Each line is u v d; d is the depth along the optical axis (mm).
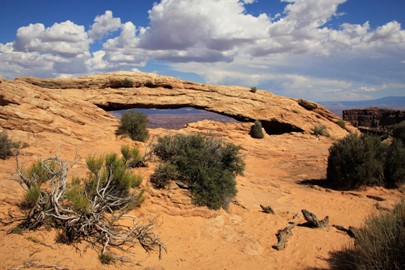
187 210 8609
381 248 5211
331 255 7449
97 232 6543
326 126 42594
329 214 10984
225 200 9484
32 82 35500
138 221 7719
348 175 14906
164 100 39281
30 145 14094
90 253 5949
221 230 8359
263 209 10453
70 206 6473
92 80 37344
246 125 36844
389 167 14875
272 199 12195
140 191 8148
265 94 44375
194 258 6941
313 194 13836
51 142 15625
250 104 41906
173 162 9734
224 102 41312
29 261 5188
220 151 10758
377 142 16000
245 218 9555
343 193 14078
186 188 9188
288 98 45531
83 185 7688
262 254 7508
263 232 8742
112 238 6336
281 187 14750
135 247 6629
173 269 6285
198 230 8117
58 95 23562
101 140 19234
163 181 9086
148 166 10336
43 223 6387
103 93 37469
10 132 15125
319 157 24688
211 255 7172
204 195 8969
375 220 6047
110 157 7824
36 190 6094
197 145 10438
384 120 78750
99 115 25359
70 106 23578
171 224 8094
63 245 5969
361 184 15000
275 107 42469
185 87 41625
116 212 7508
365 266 5324
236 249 7547
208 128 35250
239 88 43875
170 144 10625
